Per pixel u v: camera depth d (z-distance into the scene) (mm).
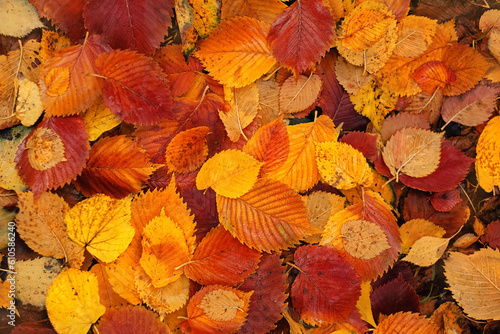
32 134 668
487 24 723
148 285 671
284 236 682
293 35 689
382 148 716
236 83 689
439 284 726
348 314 691
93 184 681
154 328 672
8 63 667
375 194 707
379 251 699
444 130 731
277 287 686
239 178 681
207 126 694
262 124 704
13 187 668
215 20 682
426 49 716
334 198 704
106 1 663
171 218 673
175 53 688
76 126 672
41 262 669
